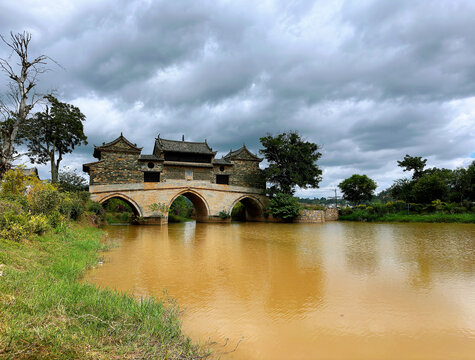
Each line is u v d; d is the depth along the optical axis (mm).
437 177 39938
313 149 42031
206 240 19578
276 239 20188
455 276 9719
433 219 34438
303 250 15172
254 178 43312
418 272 10258
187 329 5547
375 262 12000
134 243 17672
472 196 38781
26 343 3377
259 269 10734
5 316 3959
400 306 6926
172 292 7871
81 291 6137
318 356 4652
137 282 8773
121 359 3604
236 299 7391
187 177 38469
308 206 43312
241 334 5395
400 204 41844
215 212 38781
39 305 4715
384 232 24562
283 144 40562
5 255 7430
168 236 22016
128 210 48719
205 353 4484
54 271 7746
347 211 45938
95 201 29750
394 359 4598
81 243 13266
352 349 4906
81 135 34875
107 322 4582
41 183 17859
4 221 10031
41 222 11656
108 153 33219
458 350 4891
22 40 14391
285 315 6355
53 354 3264
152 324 5000
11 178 16062
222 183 41750
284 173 40812
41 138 33125
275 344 5020
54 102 32406
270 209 40094
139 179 34625
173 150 36844
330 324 5906
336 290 8195
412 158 47906
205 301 7199
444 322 6027
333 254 13930
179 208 56594
